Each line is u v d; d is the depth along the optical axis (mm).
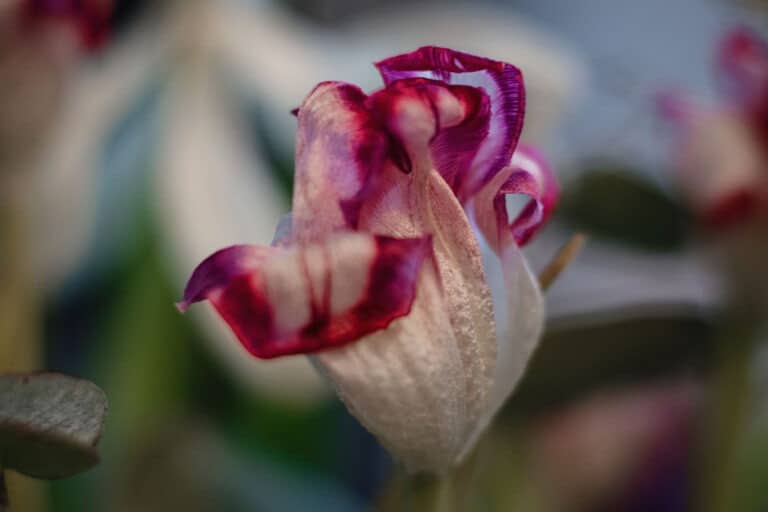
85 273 543
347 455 582
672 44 673
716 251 429
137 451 503
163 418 512
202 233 540
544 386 443
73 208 520
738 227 417
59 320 551
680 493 529
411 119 249
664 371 453
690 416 518
